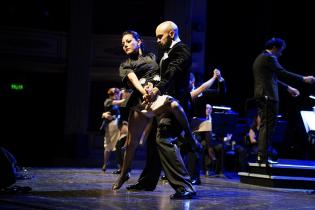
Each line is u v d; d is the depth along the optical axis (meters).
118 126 9.11
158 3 16.83
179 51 4.38
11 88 16.47
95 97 16.50
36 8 16.33
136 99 4.75
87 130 16.08
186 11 16.31
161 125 4.43
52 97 16.73
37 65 15.89
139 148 15.49
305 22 14.37
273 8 15.61
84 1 16.17
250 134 9.53
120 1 16.86
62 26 16.56
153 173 5.06
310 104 12.89
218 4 17.20
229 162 12.16
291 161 7.95
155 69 4.81
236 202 4.34
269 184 6.68
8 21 16.12
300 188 6.70
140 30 16.88
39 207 3.48
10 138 16.59
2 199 3.86
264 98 6.79
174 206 3.81
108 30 16.83
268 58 6.73
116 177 7.34
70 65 16.02
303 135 11.16
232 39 16.89
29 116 16.67
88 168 10.93
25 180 6.17
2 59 15.54
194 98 5.50
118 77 16.20
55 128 16.70
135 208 3.61
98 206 3.65
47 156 16.22
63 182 6.01
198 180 6.55
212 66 17.16
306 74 14.19
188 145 5.41
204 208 3.77
